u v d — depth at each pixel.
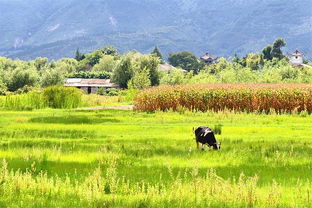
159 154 41.12
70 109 104.88
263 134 56.50
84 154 40.06
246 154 40.72
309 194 25.27
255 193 24.75
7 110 99.88
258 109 92.12
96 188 25.14
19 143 47.25
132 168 34.47
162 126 65.38
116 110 99.50
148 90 100.12
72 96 115.50
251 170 33.97
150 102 97.19
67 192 25.66
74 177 30.73
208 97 95.81
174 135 55.34
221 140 49.84
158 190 25.98
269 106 93.69
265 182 29.86
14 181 26.61
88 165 35.34
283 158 38.28
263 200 24.25
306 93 92.56
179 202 23.61
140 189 26.48
